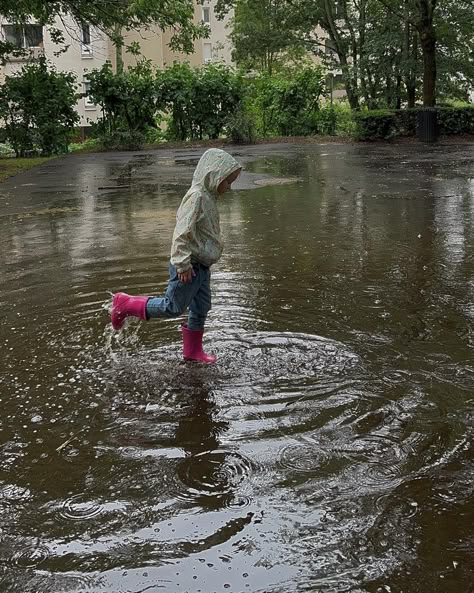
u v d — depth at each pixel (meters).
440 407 3.34
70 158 23.64
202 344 4.18
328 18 31.42
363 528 2.41
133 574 2.21
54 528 2.46
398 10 27.64
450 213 9.45
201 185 3.88
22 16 23.17
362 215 9.48
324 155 20.66
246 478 2.75
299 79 29.62
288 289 5.53
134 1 22.14
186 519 2.49
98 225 9.39
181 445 3.04
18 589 2.15
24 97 25.14
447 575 2.17
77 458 2.96
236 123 26.95
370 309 4.94
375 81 30.17
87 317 4.93
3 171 19.03
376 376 3.72
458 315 4.76
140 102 27.75
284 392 3.55
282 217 9.51
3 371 3.96
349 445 2.99
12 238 8.55
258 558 2.27
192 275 3.85
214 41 51.31
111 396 3.58
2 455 3.00
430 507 2.52
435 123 25.55
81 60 40.72
